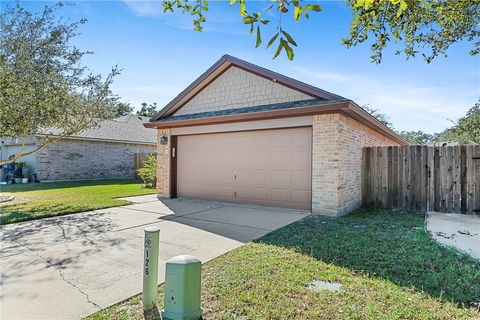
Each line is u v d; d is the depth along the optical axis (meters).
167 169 10.97
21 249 4.78
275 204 8.84
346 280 3.46
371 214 7.71
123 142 20.50
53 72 8.97
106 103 10.42
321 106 7.27
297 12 1.68
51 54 9.02
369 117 8.36
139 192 12.47
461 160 7.71
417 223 6.50
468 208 7.59
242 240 5.30
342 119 7.61
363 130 9.33
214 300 3.04
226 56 9.55
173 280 2.70
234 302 2.97
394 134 11.88
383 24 3.80
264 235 5.61
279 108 7.98
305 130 8.31
